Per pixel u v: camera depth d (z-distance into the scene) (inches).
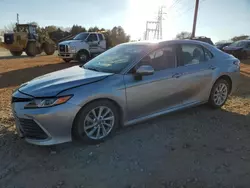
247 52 745.6
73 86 128.9
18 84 327.9
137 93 145.3
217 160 122.3
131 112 146.6
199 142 141.2
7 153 129.1
